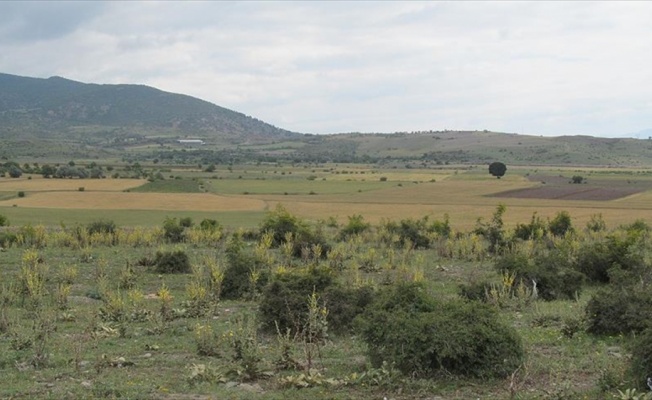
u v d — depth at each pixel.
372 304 13.84
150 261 27.73
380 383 10.47
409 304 12.94
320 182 140.75
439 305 12.52
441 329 11.05
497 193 110.44
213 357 12.64
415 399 9.98
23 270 21.56
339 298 15.12
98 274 23.75
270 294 15.30
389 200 100.56
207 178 145.00
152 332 15.01
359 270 26.69
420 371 10.89
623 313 14.11
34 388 10.23
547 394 9.96
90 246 34.31
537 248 32.53
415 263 27.72
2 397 9.70
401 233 38.88
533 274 20.44
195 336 14.30
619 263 22.89
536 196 103.31
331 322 14.79
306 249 29.30
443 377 10.88
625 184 122.00
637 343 10.51
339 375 11.22
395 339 11.09
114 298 17.53
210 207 88.88
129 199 97.44
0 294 18.52
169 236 40.41
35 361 11.89
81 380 10.80
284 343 12.12
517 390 10.27
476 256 30.78
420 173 176.00
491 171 152.50
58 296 18.44
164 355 12.84
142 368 11.73
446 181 142.88
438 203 94.69
